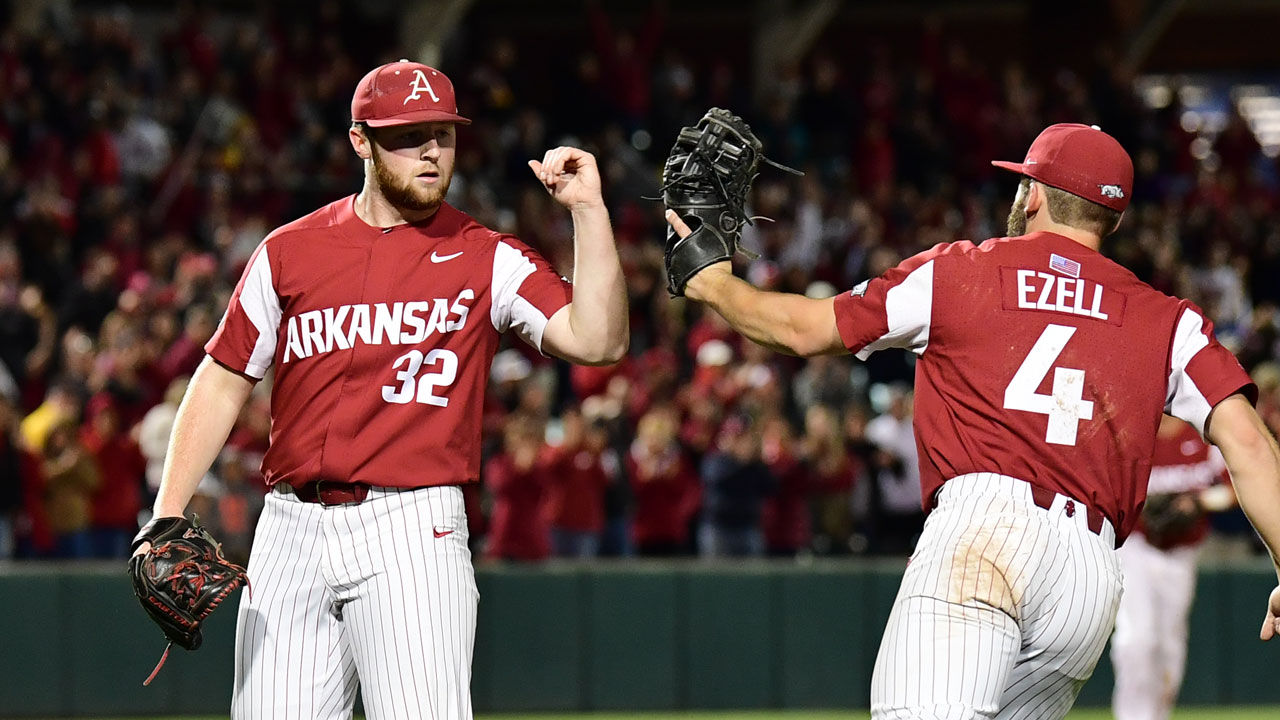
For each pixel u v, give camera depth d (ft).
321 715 47.29
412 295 46.83
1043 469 44.47
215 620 114.83
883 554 137.08
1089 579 44.16
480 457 48.32
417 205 46.93
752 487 131.23
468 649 46.44
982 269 45.70
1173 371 46.01
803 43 240.53
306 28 213.25
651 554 131.85
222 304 142.00
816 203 190.08
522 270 47.75
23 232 151.94
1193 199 223.30
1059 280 45.78
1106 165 46.75
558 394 153.38
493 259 47.67
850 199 200.03
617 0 272.10
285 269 47.21
